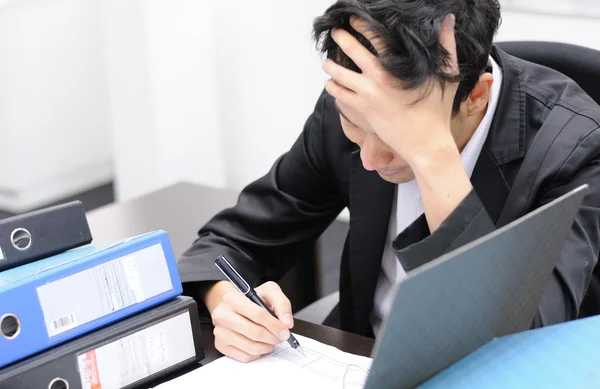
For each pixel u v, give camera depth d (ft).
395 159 3.20
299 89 10.78
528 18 9.20
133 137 11.52
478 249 2.11
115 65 11.23
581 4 8.73
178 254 4.42
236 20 10.99
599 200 3.46
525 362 2.27
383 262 4.14
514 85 3.74
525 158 3.63
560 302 3.11
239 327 3.18
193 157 11.48
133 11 10.81
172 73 11.07
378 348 2.06
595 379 2.15
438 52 2.84
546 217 2.33
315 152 4.30
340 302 4.45
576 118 3.66
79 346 2.82
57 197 12.56
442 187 2.98
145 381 3.01
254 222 4.27
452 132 3.28
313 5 10.24
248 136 11.57
